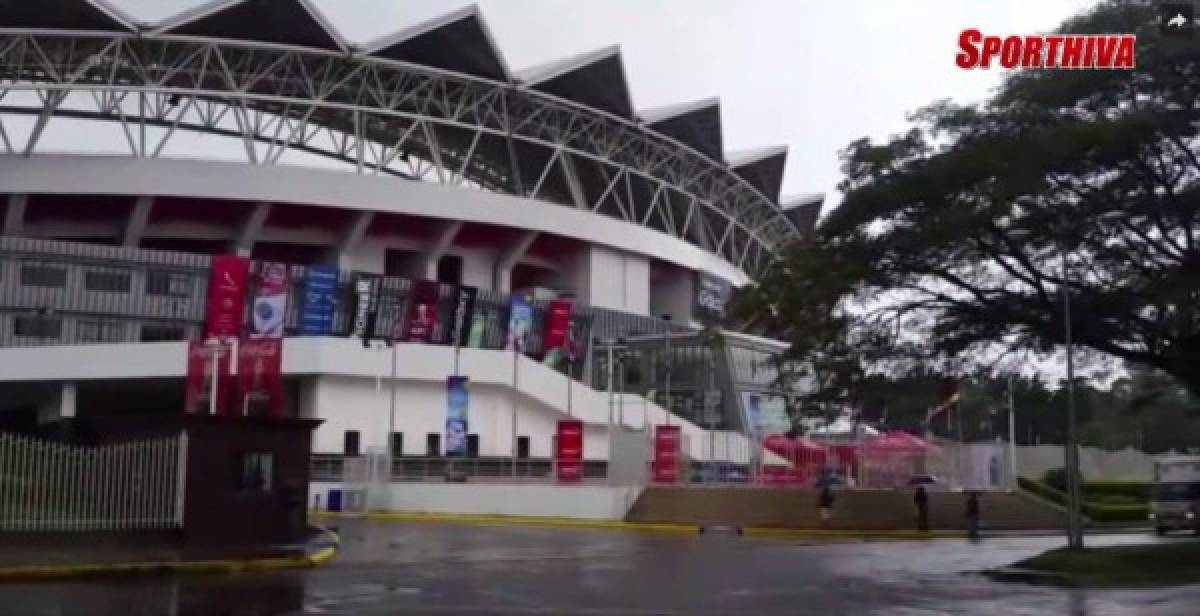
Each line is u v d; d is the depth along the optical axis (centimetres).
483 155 9200
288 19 7175
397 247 7956
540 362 6781
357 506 4378
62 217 7488
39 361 5812
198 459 2111
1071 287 2422
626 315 7981
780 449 4481
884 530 3688
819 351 2652
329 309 6191
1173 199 2205
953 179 2209
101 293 6419
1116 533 4003
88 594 1524
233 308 5966
